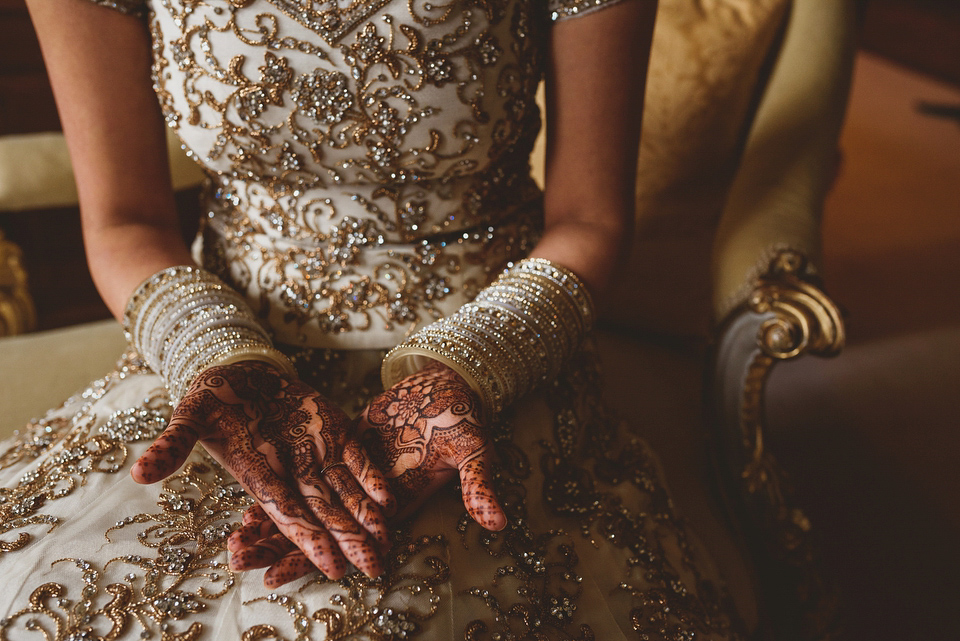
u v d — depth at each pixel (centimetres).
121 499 93
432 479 90
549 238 106
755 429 119
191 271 102
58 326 226
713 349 122
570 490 101
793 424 204
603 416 112
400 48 94
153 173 107
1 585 86
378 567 82
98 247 104
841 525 171
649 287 144
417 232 103
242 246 106
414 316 104
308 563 84
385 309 104
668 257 143
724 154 139
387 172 99
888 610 153
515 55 99
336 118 95
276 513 84
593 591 93
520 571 90
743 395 118
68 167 140
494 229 107
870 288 277
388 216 102
